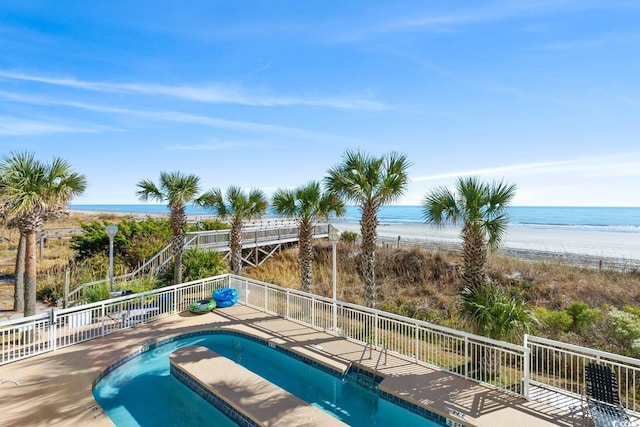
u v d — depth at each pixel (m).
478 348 7.03
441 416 5.45
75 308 8.45
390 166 9.76
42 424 5.02
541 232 39.09
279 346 8.42
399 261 19.27
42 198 8.25
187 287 11.59
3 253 21.72
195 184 13.70
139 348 8.21
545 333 9.81
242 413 5.50
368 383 6.97
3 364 7.09
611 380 5.24
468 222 7.62
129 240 17.27
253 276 18.78
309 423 5.11
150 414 5.93
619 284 14.89
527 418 5.22
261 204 14.65
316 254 21.95
